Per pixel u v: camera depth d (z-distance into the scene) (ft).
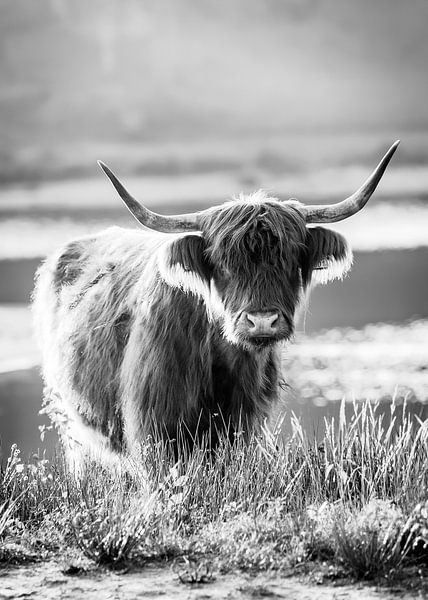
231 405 56.29
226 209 54.19
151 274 57.52
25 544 47.55
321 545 44.27
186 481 50.96
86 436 63.82
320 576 42.14
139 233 68.49
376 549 42.78
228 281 53.31
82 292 65.77
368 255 241.55
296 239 53.93
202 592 41.16
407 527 42.83
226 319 53.16
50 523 49.24
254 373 56.29
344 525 44.88
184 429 55.26
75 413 64.18
